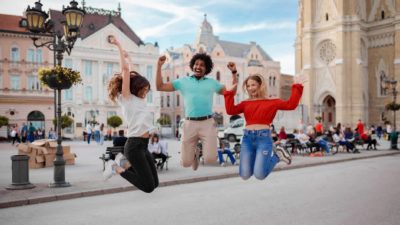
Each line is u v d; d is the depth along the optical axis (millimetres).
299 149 24453
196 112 5934
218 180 13422
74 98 53156
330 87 64000
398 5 59906
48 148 17125
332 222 7137
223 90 6035
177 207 8695
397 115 58031
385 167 17031
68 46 13094
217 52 65875
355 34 60625
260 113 5684
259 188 11312
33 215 8250
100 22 58781
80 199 10102
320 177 13664
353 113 59875
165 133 55906
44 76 12016
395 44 60094
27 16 12906
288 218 7473
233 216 7707
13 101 48719
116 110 55875
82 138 52812
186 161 6047
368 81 64688
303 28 67875
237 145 18609
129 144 5328
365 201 9086
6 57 48688
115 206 8977
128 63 5945
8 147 32312
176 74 69438
